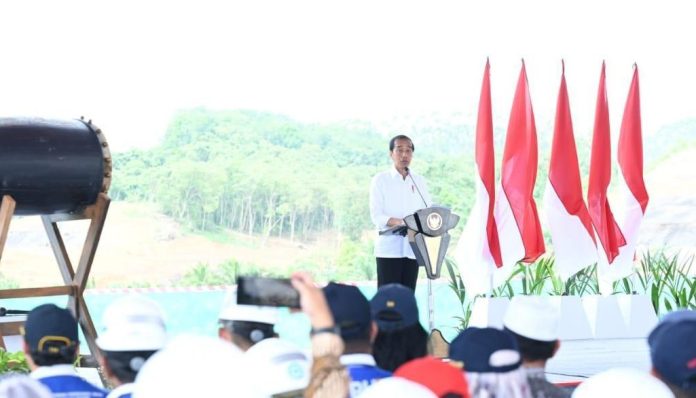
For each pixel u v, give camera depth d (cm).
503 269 1388
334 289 509
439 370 382
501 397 460
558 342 535
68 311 530
